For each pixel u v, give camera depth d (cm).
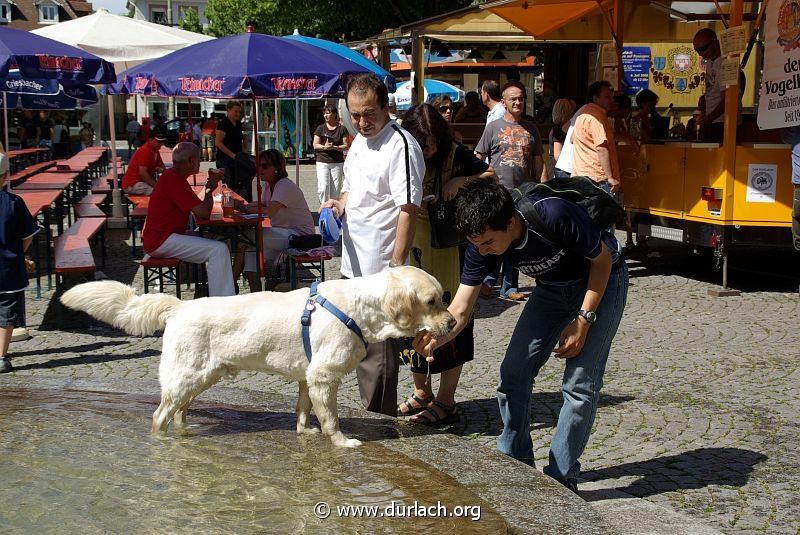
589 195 400
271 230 1012
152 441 429
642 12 1410
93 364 709
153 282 1082
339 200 527
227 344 427
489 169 552
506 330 829
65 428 448
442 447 422
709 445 523
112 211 1670
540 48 1805
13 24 6569
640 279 1092
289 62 841
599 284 397
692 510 431
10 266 673
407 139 483
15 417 466
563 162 1044
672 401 609
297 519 336
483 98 1155
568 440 421
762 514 427
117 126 5128
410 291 409
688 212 1040
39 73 881
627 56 1596
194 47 909
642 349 755
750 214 976
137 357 732
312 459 404
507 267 960
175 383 430
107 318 442
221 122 1579
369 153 494
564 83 1767
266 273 1128
